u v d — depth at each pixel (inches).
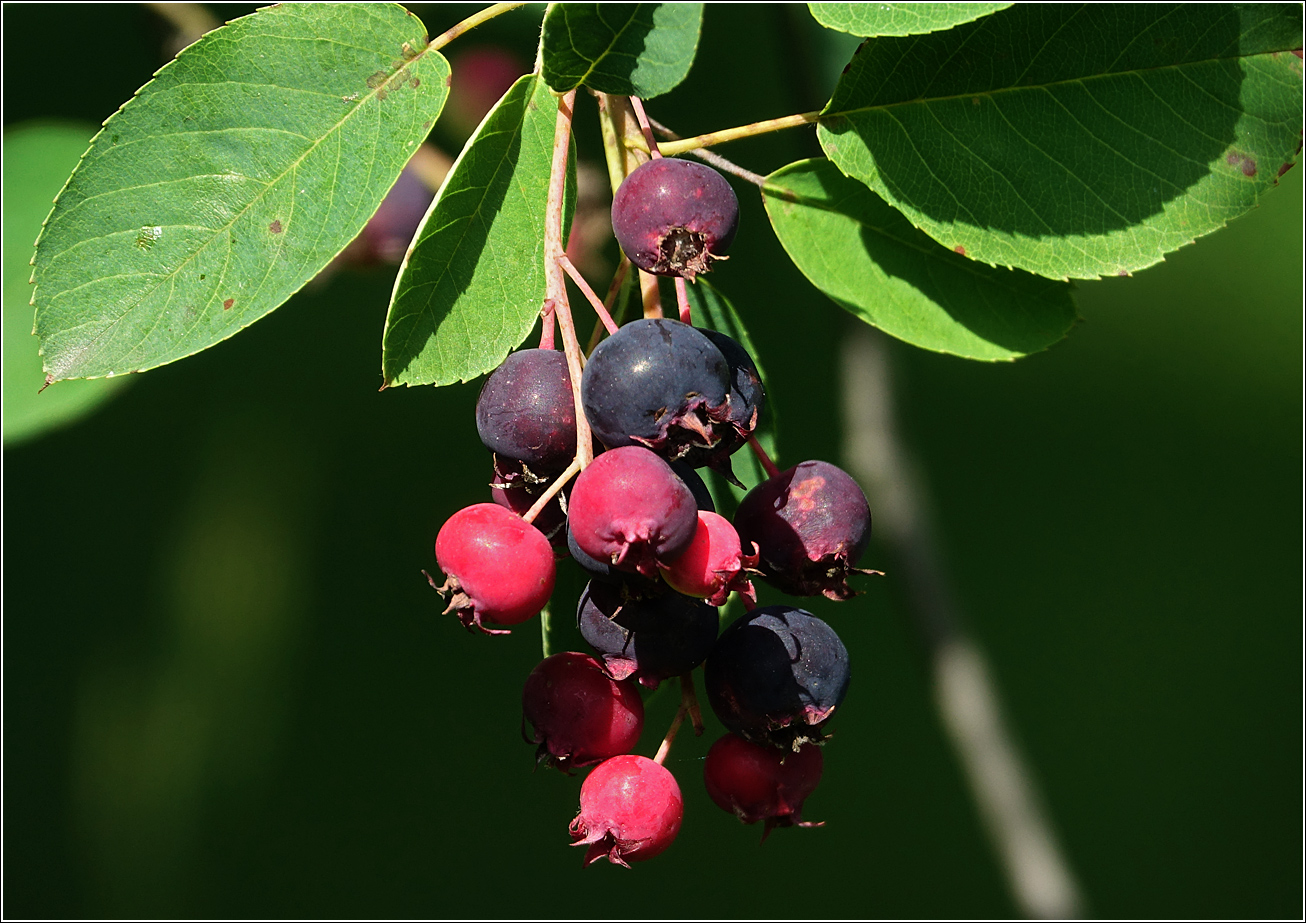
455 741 40.0
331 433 38.6
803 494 17.2
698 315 18.0
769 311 26.1
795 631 17.1
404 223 19.8
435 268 16.9
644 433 16.8
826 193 17.9
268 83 17.2
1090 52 17.6
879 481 20.4
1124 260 17.6
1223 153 17.6
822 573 17.3
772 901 38.2
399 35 17.3
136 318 17.1
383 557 40.0
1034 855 20.2
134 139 17.1
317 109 17.2
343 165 17.2
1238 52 17.6
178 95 17.1
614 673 17.1
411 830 38.4
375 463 39.3
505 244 17.0
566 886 38.3
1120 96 17.6
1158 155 17.6
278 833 37.8
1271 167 17.6
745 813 17.2
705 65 22.1
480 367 16.9
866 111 17.5
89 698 39.8
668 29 17.1
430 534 39.8
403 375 16.8
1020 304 17.9
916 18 17.1
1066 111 17.6
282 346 26.6
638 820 17.1
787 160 21.5
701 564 16.8
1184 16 17.6
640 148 17.4
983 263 17.9
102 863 37.8
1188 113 17.6
